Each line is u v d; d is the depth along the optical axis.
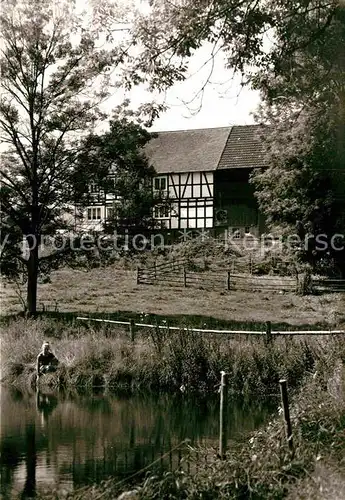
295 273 43.44
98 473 11.50
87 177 33.91
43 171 33.81
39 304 37.97
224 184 56.81
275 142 38.84
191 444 13.31
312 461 9.73
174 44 14.37
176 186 58.19
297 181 40.12
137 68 15.06
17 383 22.09
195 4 13.98
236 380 19.98
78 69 32.59
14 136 33.16
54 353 22.83
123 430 15.02
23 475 11.42
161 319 32.62
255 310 35.50
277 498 9.12
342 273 41.94
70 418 16.52
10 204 33.47
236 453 10.95
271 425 11.97
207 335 21.97
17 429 15.17
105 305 37.44
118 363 21.39
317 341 19.83
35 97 33.41
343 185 38.69
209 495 9.48
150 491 9.51
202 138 60.53
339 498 8.15
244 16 14.11
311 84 16.05
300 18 14.46
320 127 21.55
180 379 20.61
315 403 12.49
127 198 34.56
